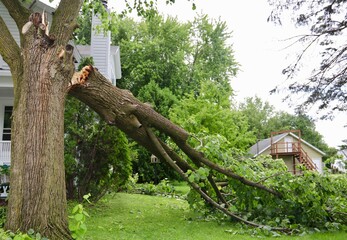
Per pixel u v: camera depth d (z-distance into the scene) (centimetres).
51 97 396
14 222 350
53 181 370
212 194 624
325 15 918
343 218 564
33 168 363
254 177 555
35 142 372
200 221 596
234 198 634
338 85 959
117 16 931
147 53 2692
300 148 2397
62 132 404
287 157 2522
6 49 424
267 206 565
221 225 558
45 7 1098
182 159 600
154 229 520
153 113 538
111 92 497
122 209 752
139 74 2602
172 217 644
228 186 635
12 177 367
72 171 777
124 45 2711
